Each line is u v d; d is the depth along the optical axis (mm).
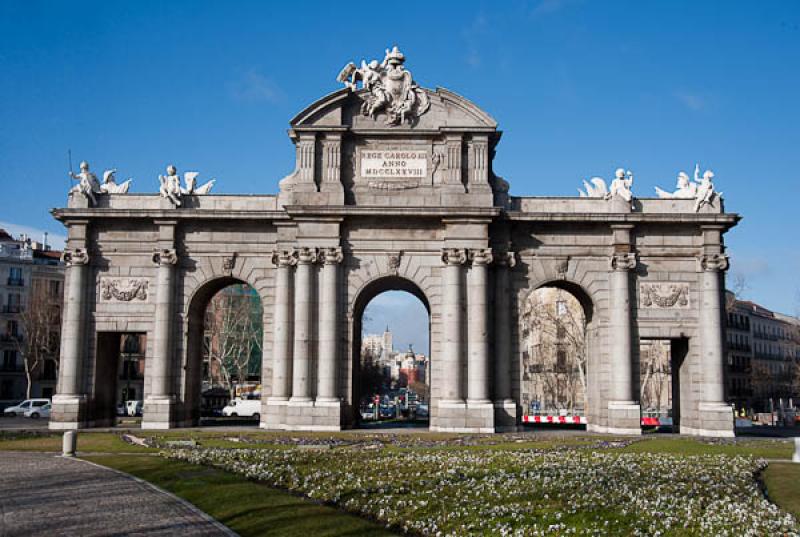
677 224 50062
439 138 49562
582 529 17766
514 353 49344
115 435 42656
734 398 121812
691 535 17594
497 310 49312
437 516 19172
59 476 26062
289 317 48969
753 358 134625
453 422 46781
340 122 49219
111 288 50406
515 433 46938
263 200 51094
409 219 48844
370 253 48844
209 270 50438
